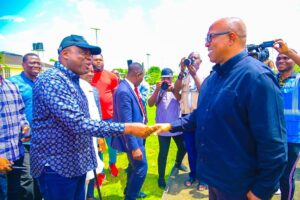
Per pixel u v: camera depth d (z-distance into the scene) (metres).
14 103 3.16
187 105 4.29
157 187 4.46
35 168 2.17
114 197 4.05
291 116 3.10
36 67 3.82
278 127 1.72
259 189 1.77
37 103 2.10
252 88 1.71
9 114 3.07
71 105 2.04
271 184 1.75
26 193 3.36
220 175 1.91
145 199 4.01
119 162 5.89
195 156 4.35
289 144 3.12
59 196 2.15
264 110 1.69
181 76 4.23
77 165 2.19
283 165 1.75
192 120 2.48
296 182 4.30
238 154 1.83
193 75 4.07
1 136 2.98
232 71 1.85
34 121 2.15
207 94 2.03
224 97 1.82
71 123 2.00
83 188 2.48
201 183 4.24
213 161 1.93
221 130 1.86
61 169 2.11
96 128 2.05
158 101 4.53
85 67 2.26
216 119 1.87
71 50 2.18
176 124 2.50
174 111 4.45
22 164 3.32
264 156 1.73
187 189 4.30
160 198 4.04
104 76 4.93
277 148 1.71
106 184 4.60
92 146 2.41
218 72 1.96
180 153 5.07
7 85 3.14
